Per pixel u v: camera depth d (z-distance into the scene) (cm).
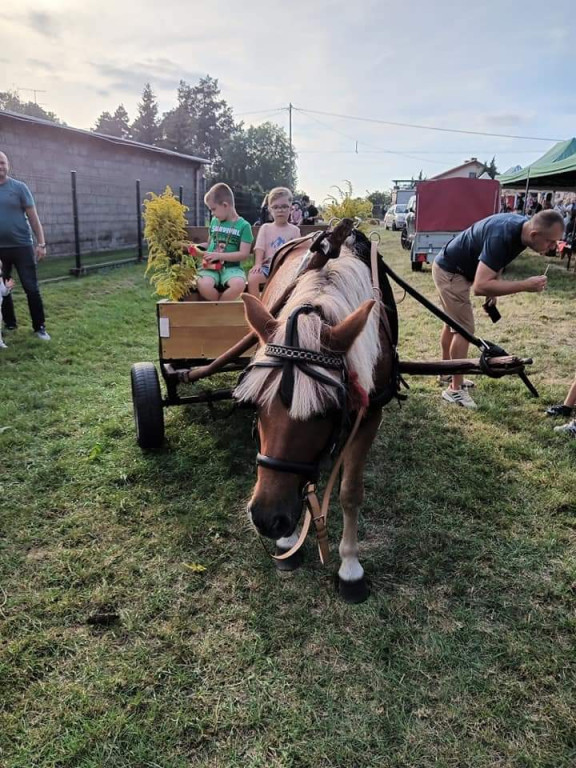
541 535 309
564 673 223
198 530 308
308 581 273
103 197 1590
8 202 622
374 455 393
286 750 192
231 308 367
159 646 234
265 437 183
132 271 1254
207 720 202
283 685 217
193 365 408
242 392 187
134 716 203
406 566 284
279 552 284
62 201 1427
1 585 266
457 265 454
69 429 429
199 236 617
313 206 1242
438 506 336
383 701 210
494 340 693
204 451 392
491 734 198
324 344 184
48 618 247
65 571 276
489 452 396
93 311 833
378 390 246
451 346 480
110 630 241
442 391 516
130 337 706
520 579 276
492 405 475
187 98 6788
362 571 267
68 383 529
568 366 584
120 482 356
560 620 250
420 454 394
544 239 372
